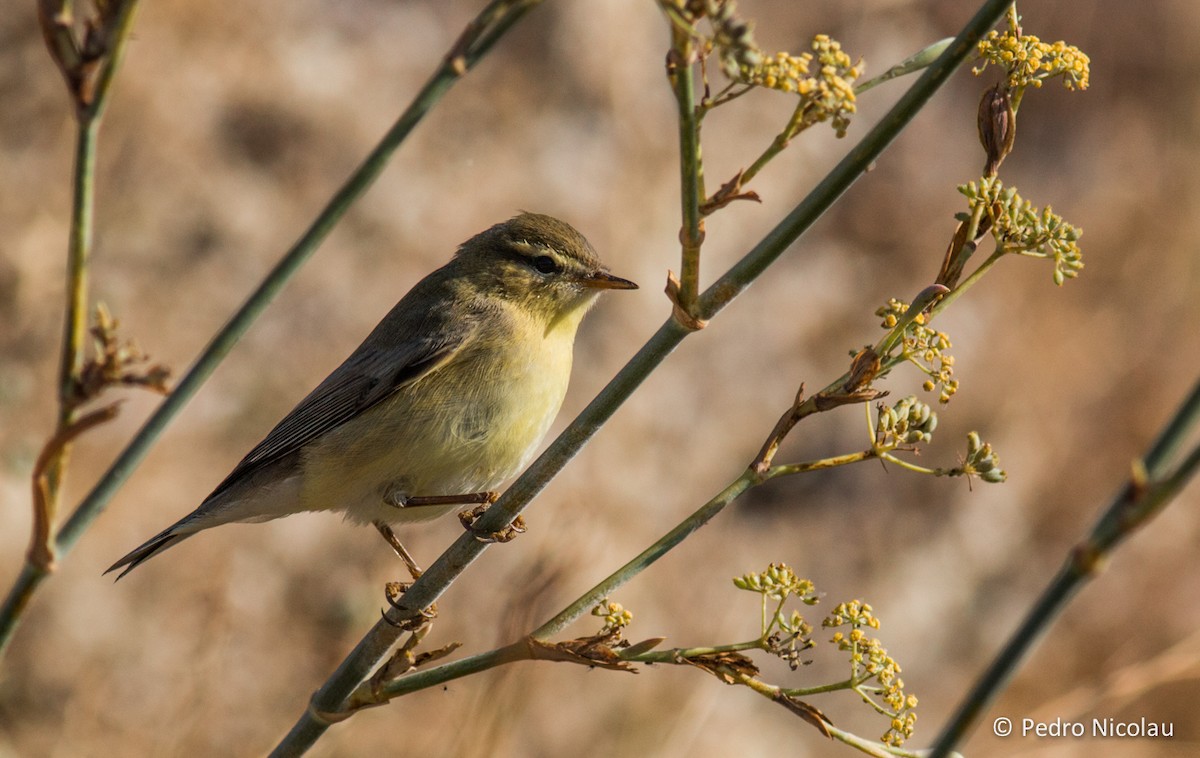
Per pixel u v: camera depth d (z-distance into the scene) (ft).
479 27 10.77
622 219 51.75
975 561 49.32
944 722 44.37
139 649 36.70
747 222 53.98
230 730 35.50
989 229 14.11
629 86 55.21
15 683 35.53
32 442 41.55
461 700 31.94
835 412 51.26
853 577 47.60
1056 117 63.87
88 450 42.57
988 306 55.77
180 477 42.86
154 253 47.16
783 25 58.03
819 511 49.08
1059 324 55.77
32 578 10.23
